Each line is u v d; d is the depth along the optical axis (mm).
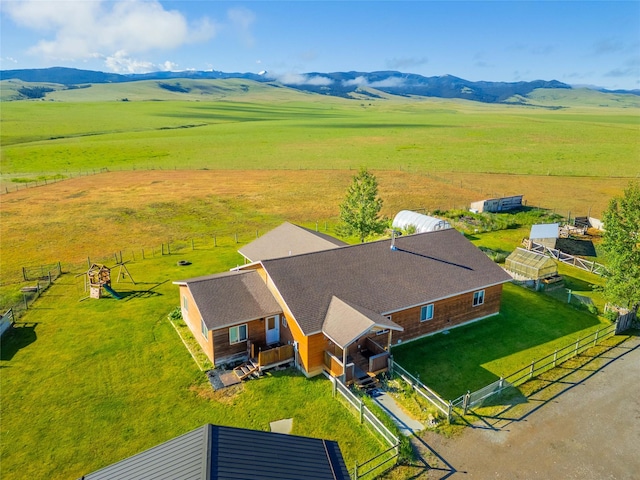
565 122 192000
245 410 22422
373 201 45344
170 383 24625
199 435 13953
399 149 121125
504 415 22172
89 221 59375
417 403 22938
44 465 19141
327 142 133875
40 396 23547
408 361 27062
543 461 19234
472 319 32156
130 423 21578
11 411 22391
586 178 85812
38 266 43719
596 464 19109
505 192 75750
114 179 86000
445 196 73562
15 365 26281
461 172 92875
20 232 54688
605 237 32156
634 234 29875
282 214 64250
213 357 25922
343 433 20844
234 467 12773
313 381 24844
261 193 75875
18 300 35219
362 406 21703
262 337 27359
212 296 26812
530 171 92875
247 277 28891
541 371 25984
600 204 67938
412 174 90938
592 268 42312
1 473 18719
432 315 30000
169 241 52031
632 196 30328
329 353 25000
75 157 106562
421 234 35500
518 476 18438
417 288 29688
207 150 119500
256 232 55781
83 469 18953
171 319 31906
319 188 79500
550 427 21328
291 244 37156
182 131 155750
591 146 121375
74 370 25828
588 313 33562
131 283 39000
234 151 118500
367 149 121562
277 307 27109
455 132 155250
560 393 23922
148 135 144000
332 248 32688
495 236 53469
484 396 23391
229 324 25359
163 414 22188
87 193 74688
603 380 25047
